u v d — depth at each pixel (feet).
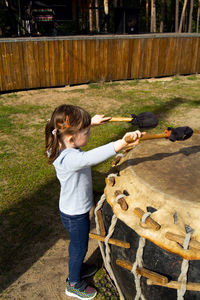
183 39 34.94
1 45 27.25
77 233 7.39
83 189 7.04
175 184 6.53
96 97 27.78
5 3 41.37
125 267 6.38
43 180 14.26
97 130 19.90
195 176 6.80
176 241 5.50
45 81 30.19
